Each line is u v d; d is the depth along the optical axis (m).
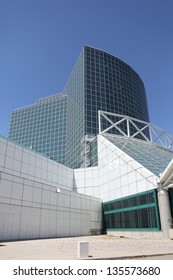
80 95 92.69
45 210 30.72
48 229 30.52
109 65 105.62
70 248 15.67
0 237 23.27
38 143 111.06
